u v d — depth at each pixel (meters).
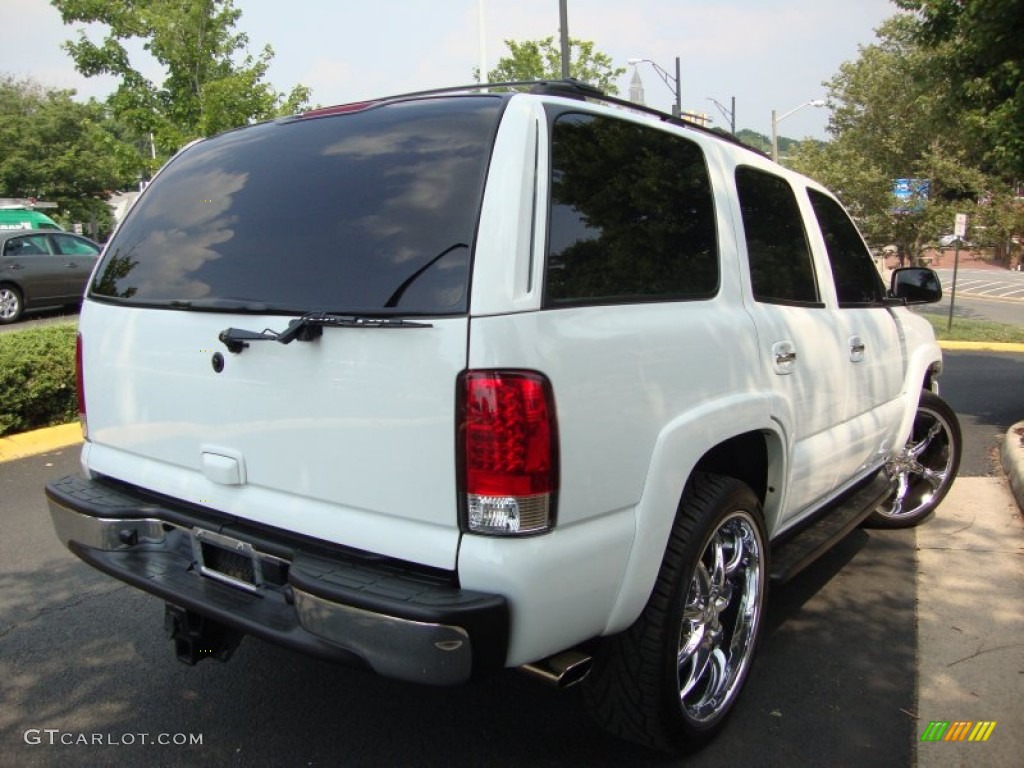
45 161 40.75
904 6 7.76
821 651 3.55
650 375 2.48
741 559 3.04
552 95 2.57
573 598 2.26
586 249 2.41
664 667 2.58
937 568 4.42
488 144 2.34
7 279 15.13
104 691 3.27
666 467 2.51
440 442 2.15
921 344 4.86
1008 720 3.04
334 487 2.36
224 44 13.07
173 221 2.99
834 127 22.42
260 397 2.50
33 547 4.75
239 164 2.92
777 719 3.06
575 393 2.23
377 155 2.55
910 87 19.42
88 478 3.21
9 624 3.83
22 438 6.82
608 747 2.92
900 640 3.65
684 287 2.81
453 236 2.25
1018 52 6.93
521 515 2.12
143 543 2.93
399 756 2.87
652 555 2.49
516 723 3.06
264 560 2.55
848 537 4.89
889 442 4.43
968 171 19.23
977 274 47.47
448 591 2.15
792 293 3.53
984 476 6.08
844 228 4.27
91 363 3.10
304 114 2.98
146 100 13.14
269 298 2.52
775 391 3.14
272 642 2.38
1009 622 3.79
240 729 3.03
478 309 2.12
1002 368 12.11
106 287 3.09
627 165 2.68
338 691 3.28
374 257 2.35
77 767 2.80
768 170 3.61
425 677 2.10
